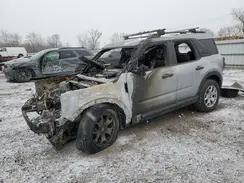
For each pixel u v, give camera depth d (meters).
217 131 4.24
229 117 4.92
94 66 4.79
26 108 4.27
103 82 3.72
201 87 4.92
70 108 3.29
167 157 3.39
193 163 3.22
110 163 3.30
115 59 4.70
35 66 10.83
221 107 5.62
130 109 3.82
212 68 5.04
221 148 3.61
